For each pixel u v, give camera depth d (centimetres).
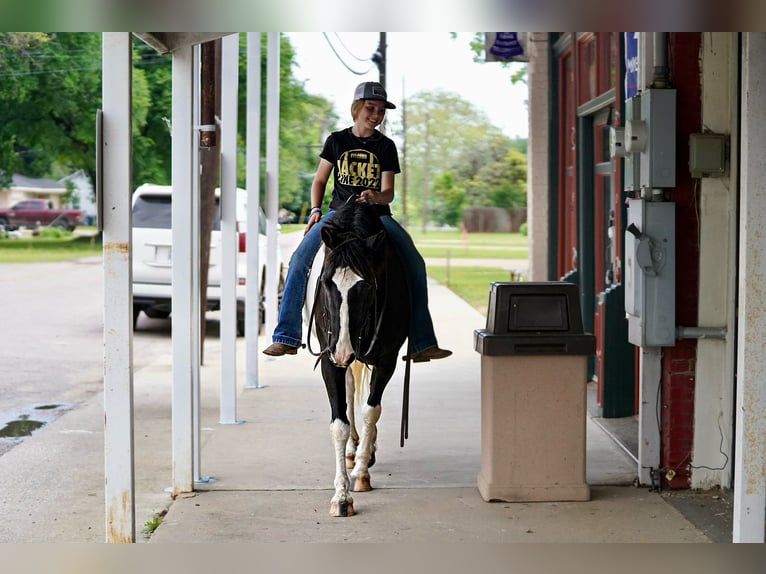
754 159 524
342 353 639
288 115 3916
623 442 915
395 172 750
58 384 1298
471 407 1130
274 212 1472
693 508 728
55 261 3728
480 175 7494
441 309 2236
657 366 773
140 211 1705
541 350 736
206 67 942
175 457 777
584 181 1250
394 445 937
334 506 714
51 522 725
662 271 748
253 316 1252
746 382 536
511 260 4141
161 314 1903
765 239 527
